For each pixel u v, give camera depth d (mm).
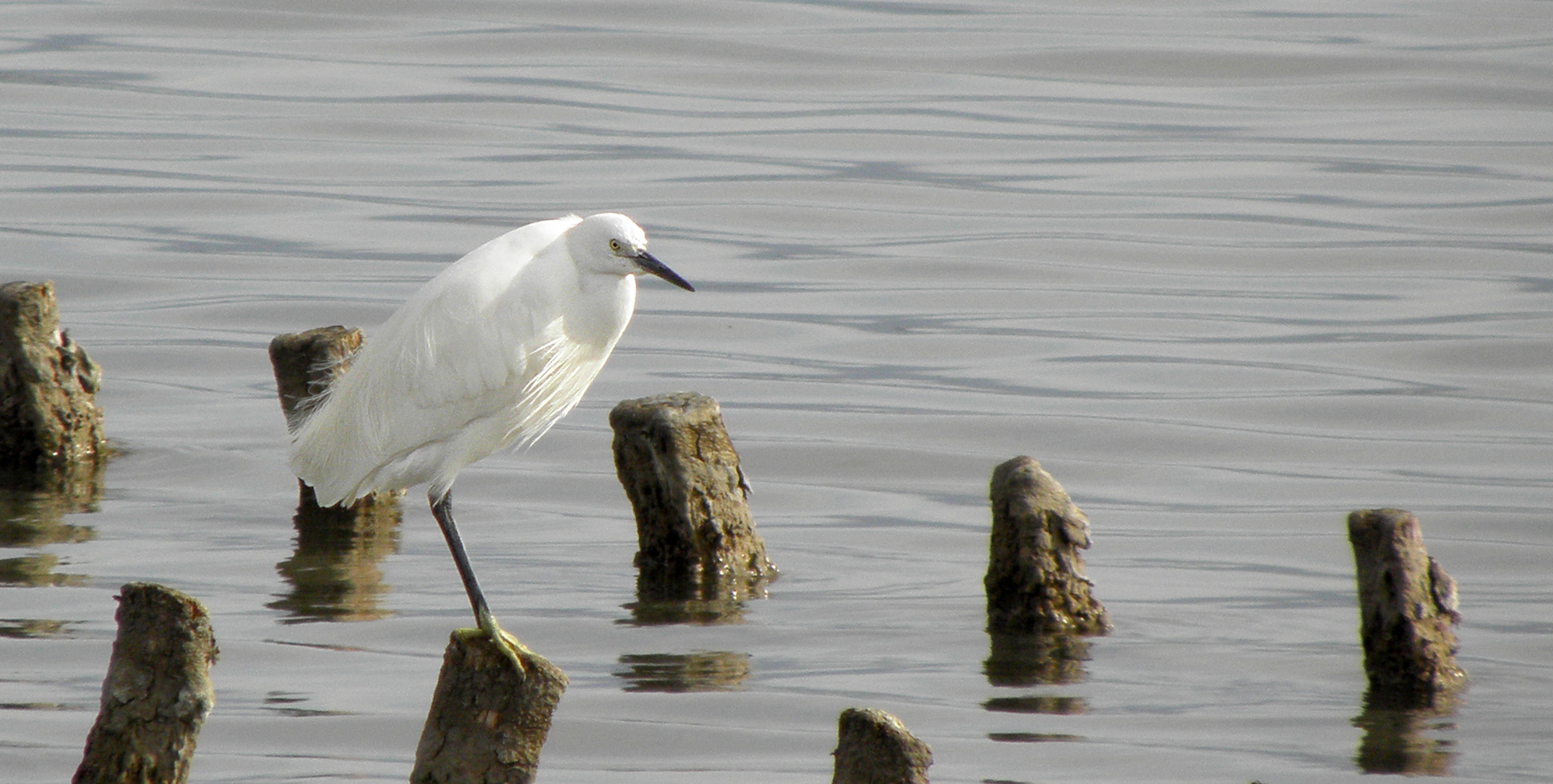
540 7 36312
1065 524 11336
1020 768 9070
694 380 18641
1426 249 23547
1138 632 11445
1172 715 9898
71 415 14719
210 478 14750
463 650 6441
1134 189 26438
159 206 24531
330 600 11672
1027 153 28281
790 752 9211
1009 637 11172
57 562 12250
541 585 12180
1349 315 21047
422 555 12922
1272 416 17578
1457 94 31250
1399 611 10273
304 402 11758
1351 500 15070
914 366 19188
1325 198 26047
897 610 11742
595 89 31125
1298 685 10469
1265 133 29469
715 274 22578
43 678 9852
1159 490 15445
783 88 31688
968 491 15367
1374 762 9203
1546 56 33250
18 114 28609
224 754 8945
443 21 35188
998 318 21016
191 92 30203
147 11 35281
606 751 9203
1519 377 18688
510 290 8789
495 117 29266
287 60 32219
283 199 24938
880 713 6094
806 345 19906
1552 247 23578
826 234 24375
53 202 24469
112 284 21469
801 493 15156
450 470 9055
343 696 9820
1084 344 20078
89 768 6156
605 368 19000
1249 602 12273
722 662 10625
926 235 24250
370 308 20609
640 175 26578
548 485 15047
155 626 6156
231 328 19922
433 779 6438
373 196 25281
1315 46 34438
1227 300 21703
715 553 12195
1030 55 33875
